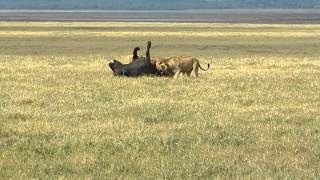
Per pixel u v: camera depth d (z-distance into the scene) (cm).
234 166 3406
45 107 5431
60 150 3759
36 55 14575
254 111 5319
